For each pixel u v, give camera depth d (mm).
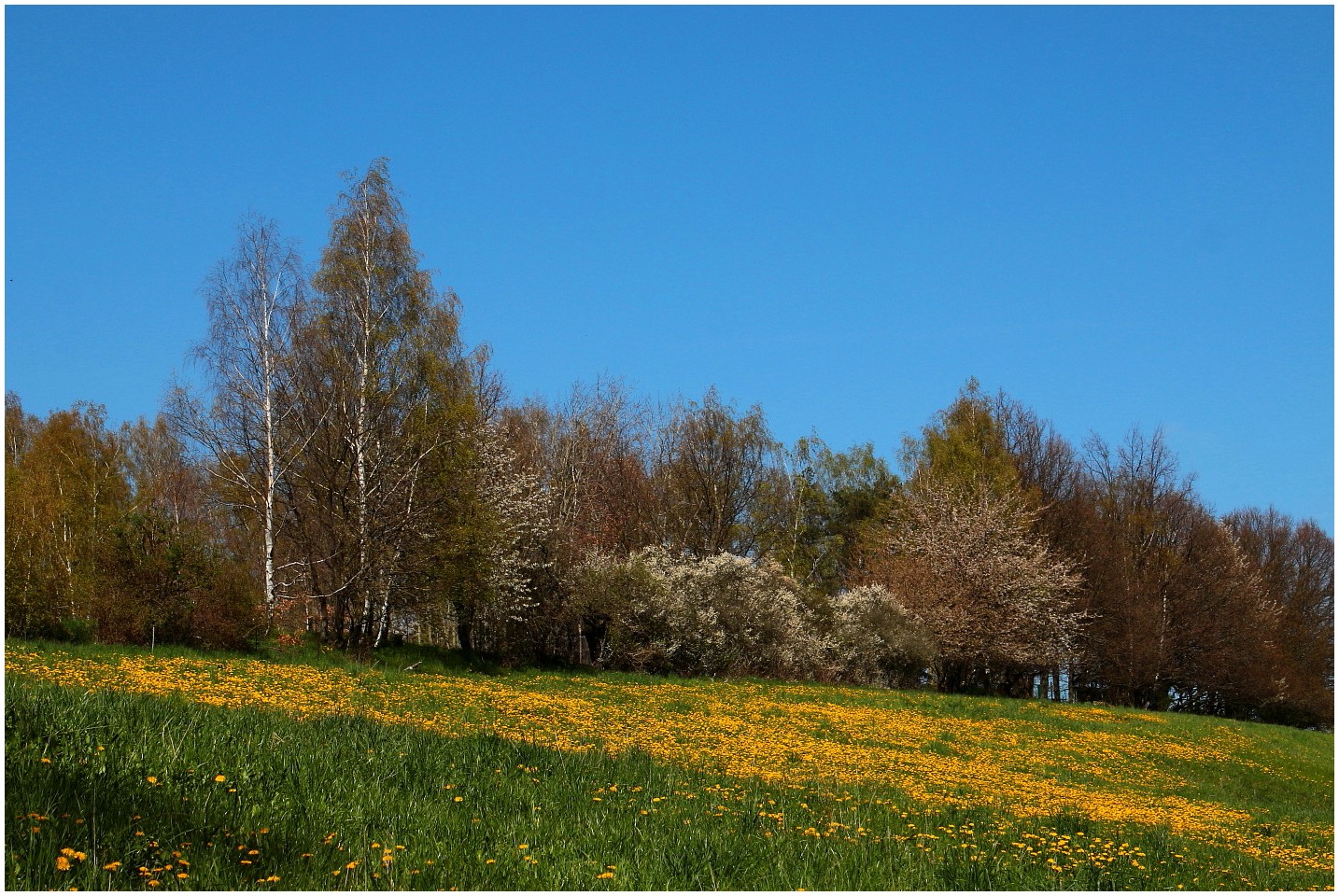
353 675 25219
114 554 25625
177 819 8008
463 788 10531
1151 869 11547
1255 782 27547
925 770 19844
